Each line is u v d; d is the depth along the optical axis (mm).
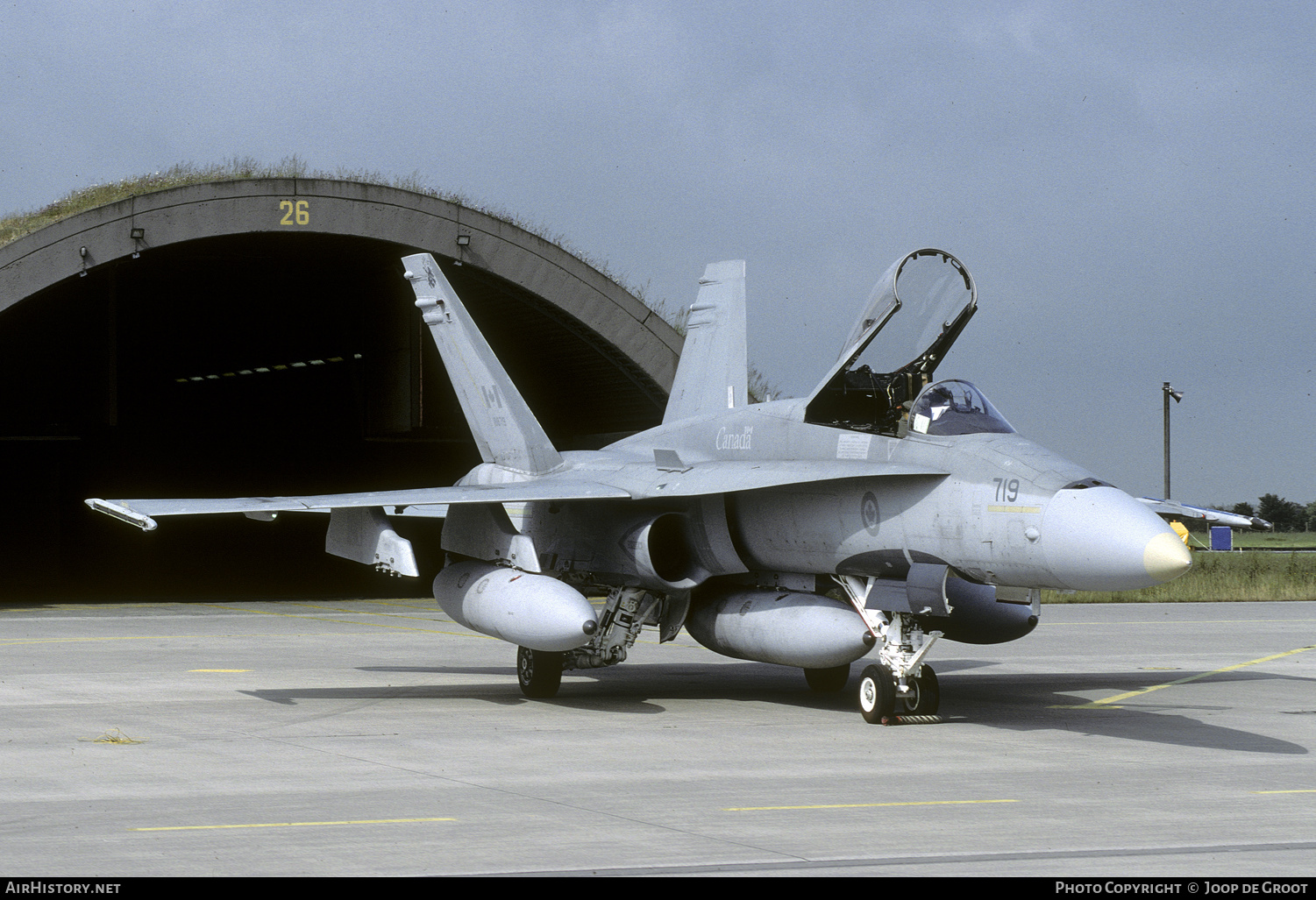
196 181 48562
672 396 32500
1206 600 60312
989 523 19844
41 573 73312
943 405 21766
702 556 24953
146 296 62406
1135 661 33969
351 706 23688
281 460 81562
